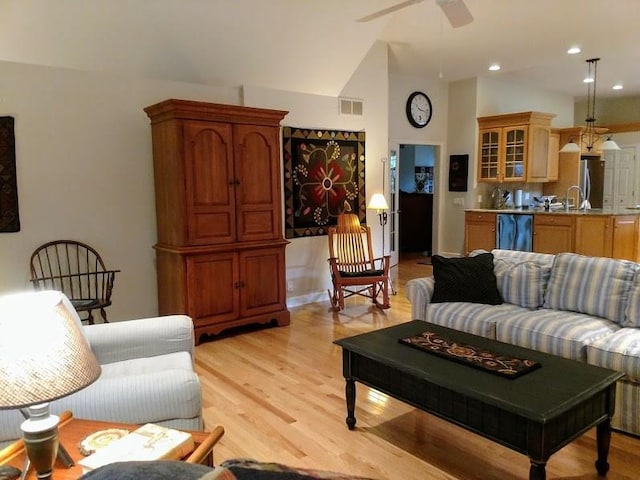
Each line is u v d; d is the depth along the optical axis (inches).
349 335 169.9
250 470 33.5
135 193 168.6
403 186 385.4
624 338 103.5
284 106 200.2
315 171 211.9
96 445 60.4
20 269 148.8
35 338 50.7
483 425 79.7
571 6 178.4
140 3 143.9
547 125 299.0
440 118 312.3
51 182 152.4
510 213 262.2
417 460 92.4
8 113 143.9
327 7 171.6
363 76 227.0
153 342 99.0
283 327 179.6
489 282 138.3
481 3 174.7
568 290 126.9
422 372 86.2
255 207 170.6
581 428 78.4
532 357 92.6
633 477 85.2
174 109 149.4
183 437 61.3
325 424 106.7
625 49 236.2
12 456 59.8
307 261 213.9
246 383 129.1
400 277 270.7
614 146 294.5
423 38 219.8
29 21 136.9
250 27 167.2
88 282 152.6
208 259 160.4
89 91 157.3
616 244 229.6
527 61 259.6
